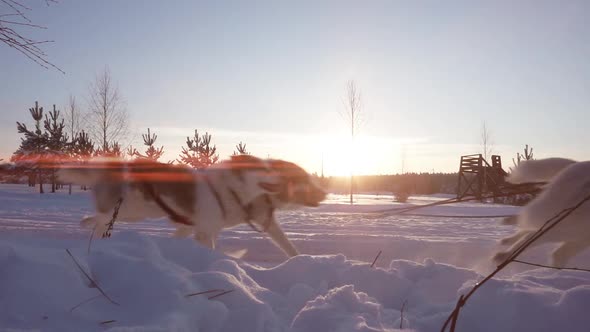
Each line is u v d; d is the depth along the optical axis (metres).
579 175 4.31
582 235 4.28
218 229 4.80
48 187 32.53
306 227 10.30
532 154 25.06
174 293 2.53
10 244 2.99
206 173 4.81
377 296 3.36
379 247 6.88
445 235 9.05
